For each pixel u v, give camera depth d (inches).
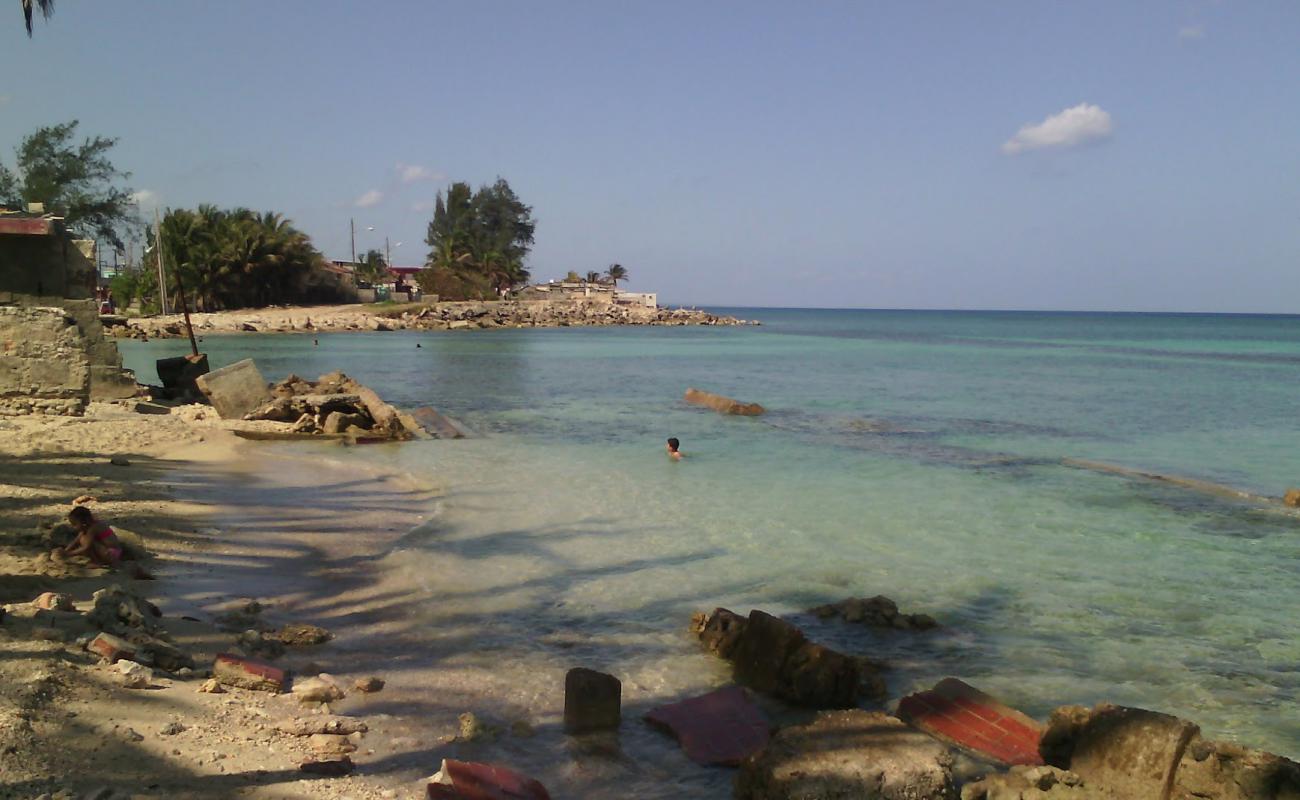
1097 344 3622.0
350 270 4793.3
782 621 328.5
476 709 297.1
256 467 732.7
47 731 225.5
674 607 411.2
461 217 5723.4
